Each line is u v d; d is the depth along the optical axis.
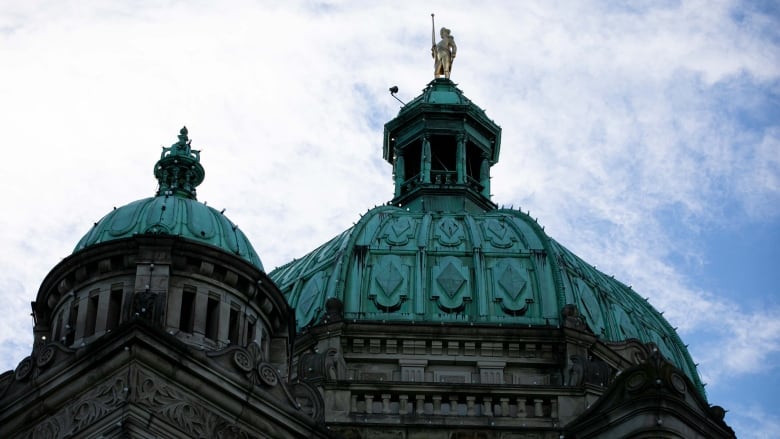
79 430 37.78
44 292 44.12
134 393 37.56
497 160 73.88
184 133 49.44
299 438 39.81
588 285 59.94
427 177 69.94
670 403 42.38
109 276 42.72
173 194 47.50
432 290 57.06
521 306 56.69
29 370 39.62
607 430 42.88
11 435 38.81
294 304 58.19
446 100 72.88
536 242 59.62
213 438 38.25
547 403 52.44
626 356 56.72
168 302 41.97
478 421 51.59
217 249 43.16
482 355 55.03
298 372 52.81
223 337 42.38
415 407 52.16
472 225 60.72
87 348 38.66
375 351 54.97
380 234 59.88
